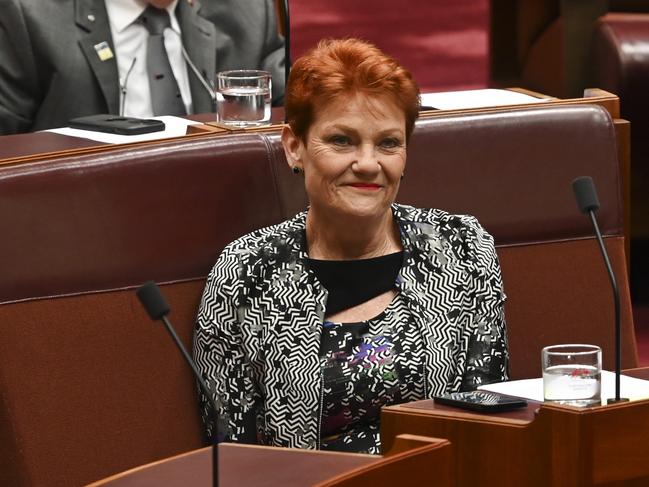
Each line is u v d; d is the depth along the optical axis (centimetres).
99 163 973
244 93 1150
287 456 708
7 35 1527
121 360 970
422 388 953
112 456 962
